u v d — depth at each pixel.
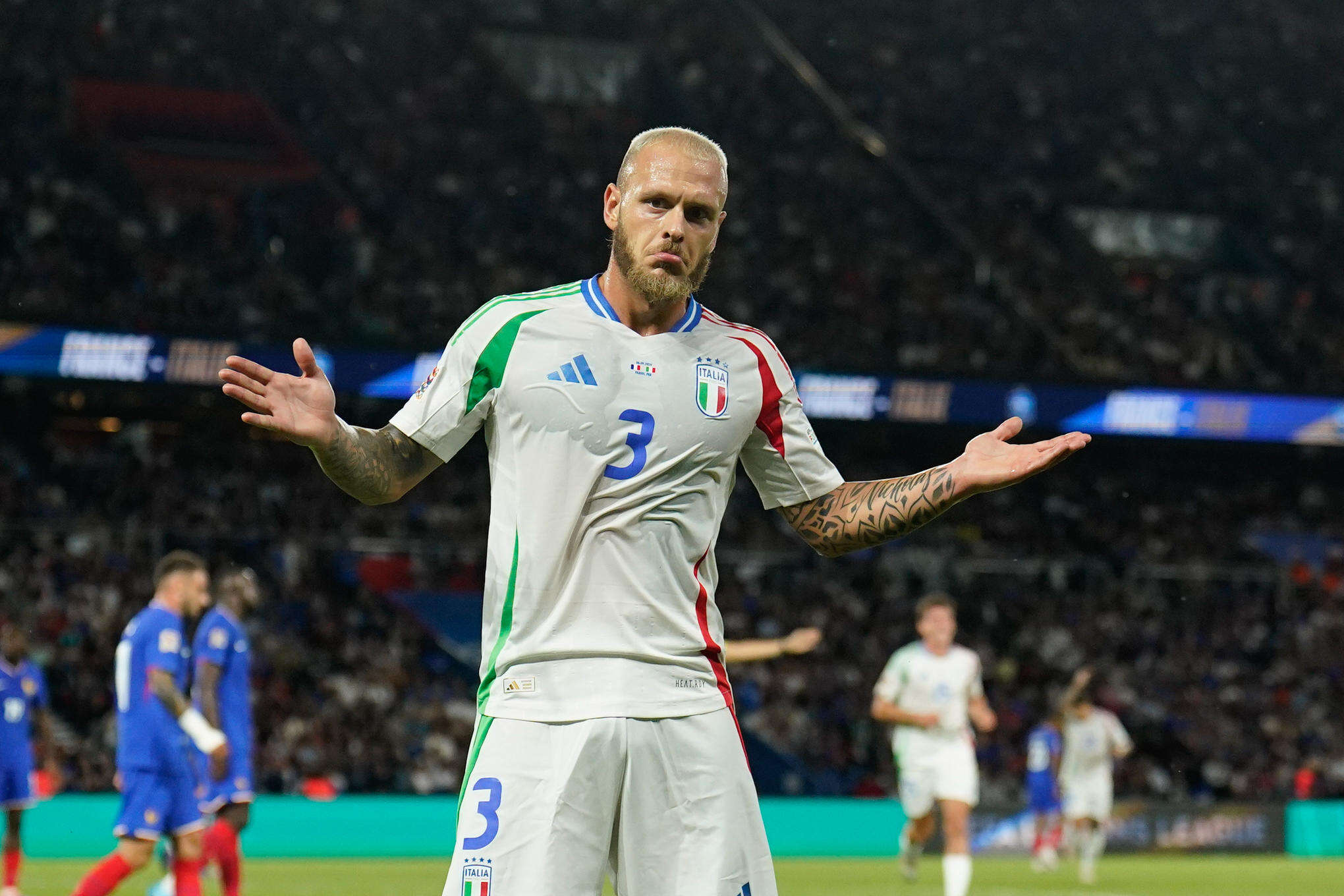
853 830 55.75
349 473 8.54
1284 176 97.44
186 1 85.25
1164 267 90.81
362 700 60.53
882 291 82.75
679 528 8.83
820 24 101.62
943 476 9.11
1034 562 71.62
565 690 8.61
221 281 70.81
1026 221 91.50
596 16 96.88
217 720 23.41
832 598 71.50
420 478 9.04
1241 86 103.00
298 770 56.44
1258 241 93.25
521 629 8.73
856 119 95.44
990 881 42.38
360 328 71.00
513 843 8.48
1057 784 52.22
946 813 28.67
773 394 9.30
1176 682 71.62
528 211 82.62
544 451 8.75
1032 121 98.19
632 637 8.63
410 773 58.22
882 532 9.33
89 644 58.38
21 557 61.38
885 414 69.31
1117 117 99.75
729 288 80.06
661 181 8.81
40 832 46.75
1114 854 56.53
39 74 78.19
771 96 95.62
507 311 8.97
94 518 65.12
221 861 23.86
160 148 78.31
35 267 67.00
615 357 8.86
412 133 85.06
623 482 8.71
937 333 80.50
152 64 81.69
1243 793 66.88
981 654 71.00
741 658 25.02
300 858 49.09
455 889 8.59
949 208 90.44
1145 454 81.19
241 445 70.12
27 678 31.31
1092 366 80.88
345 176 80.62
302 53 86.75
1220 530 80.50
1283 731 70.00
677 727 8.66
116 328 59.31
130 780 22.16
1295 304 89.25
